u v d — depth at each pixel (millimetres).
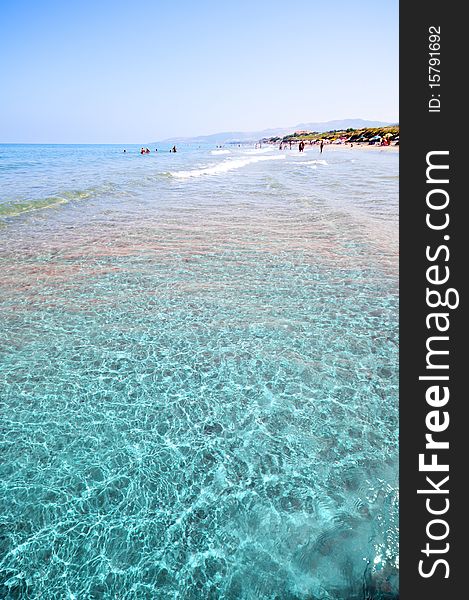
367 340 6098
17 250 10258
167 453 3932
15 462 3781
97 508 3355
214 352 5727
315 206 16750
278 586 2816
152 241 11398
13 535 3123
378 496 3543
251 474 3727
